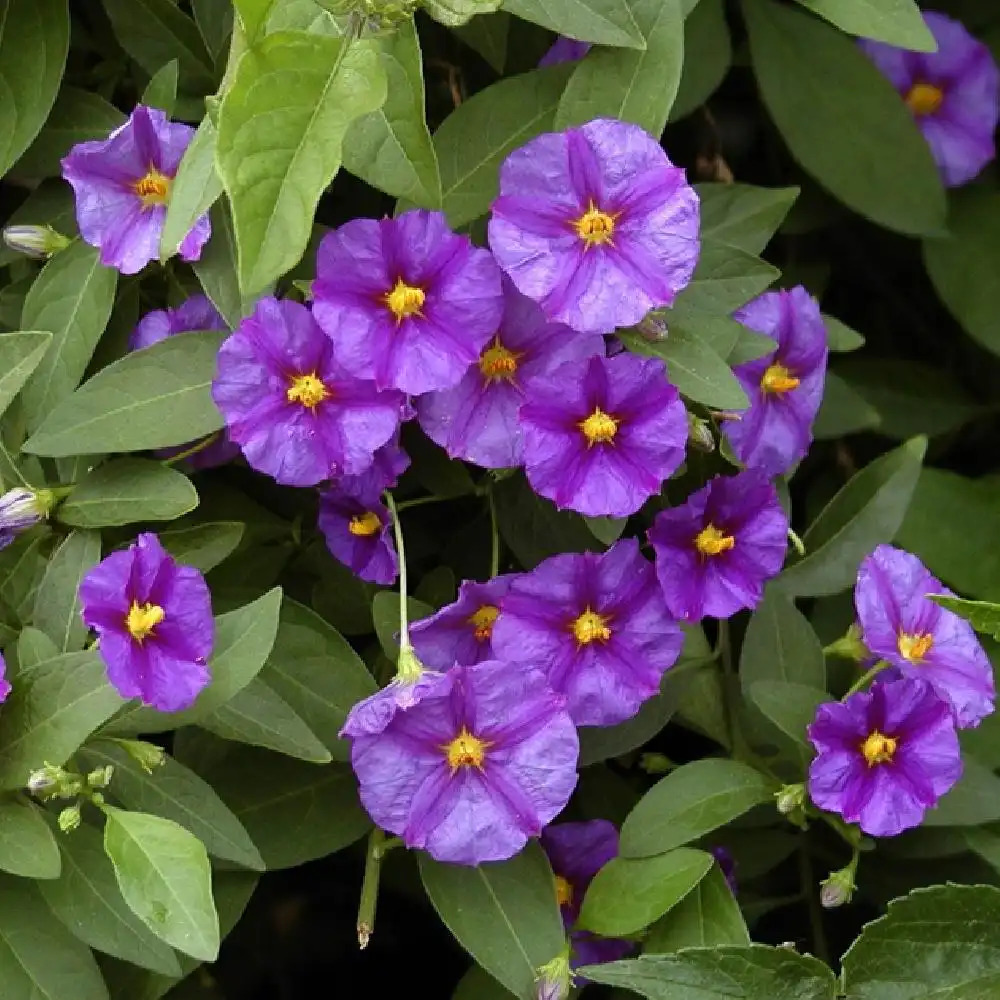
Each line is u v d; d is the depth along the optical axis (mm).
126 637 484
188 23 526
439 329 491
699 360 500
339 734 495
